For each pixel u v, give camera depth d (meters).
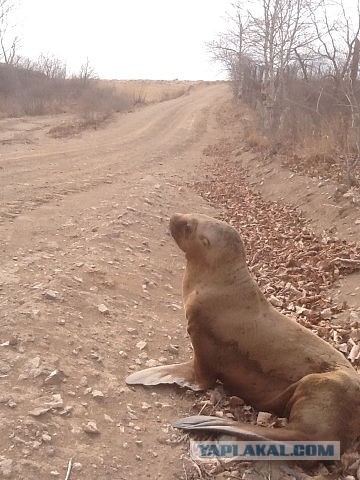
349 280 3.62
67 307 2.85
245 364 2.16
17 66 19.45
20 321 2.57
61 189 5.95
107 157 9.20
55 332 2.57
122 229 4.52
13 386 2.12
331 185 5.65
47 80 19.64
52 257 3.63
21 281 3.10
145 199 5.77
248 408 2.23
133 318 3.00
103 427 2.03
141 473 1.84
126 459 1.89
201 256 2.25
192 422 2.02
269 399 2.11
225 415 2.17
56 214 4.80
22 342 2.41
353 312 3.10
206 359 2.25
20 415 1.95
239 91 19.84
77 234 4.25
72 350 2.48
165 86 31.62
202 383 2.32
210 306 2.18
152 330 2.92
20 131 11.66
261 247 4.68
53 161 8.06
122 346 2.66
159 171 8.34
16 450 1.79
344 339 2.86
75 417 2.04
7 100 16.23
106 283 3.32
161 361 2.62
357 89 6.89
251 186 7.49
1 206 4.85
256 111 14.56
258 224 5.50
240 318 2.15
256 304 2.17
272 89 10.29
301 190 6.09
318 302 3.38
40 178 6.53
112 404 2.17
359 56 7.17
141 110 18.72
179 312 3.28
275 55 10.46
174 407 2.24
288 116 9.37
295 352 2.08
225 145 12.05
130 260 3.88
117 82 34.06
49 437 1.88
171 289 3.63
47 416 1.99
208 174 8.82
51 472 1.73
